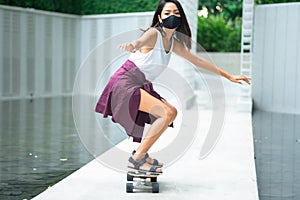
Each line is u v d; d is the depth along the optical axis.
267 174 5.98
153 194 4.66
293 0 14.60
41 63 17.58
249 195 4.66
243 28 12.81
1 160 6.45
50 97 17.62
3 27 15.83
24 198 4.68
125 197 4.53
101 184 4.98
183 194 4.67
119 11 18.19
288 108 13.85
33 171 5.84
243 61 13.08
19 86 16.70
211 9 23.64
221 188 4.91
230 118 10.87
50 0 17.70
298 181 5.64
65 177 5.55
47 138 8.27
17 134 8.66
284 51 13.84
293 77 13.74
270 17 13.96
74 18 18.77
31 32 17.03
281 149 7.71
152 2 17.58
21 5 16.56
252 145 7.43
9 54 16.16
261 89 14.25
